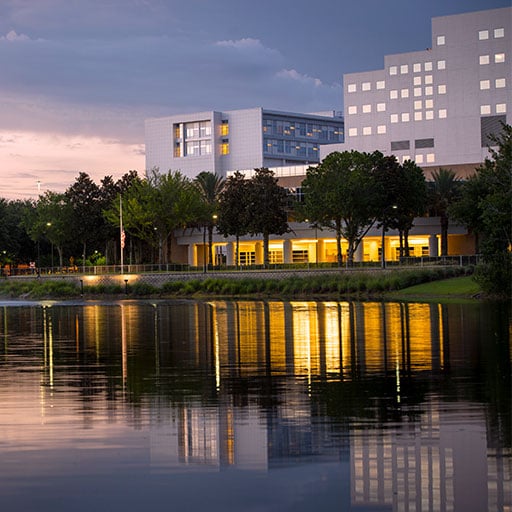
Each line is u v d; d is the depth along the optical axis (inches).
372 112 7135.8
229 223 4918.8
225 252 6131.9
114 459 616.7
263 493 543.5
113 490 549.3
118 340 1510.8
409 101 6983.3
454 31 6801.2
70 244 5659.5
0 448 646.5
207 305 2827.3
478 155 6727.4
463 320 1758.1
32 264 5551.2
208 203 5570.9
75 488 552.4
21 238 6264.8
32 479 570.3
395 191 4409.5
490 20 6678.2
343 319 1913.1
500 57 6658.5
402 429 690.8
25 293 4023.1
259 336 1524.4
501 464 591.8
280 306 2613.2
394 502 527.5
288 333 1573.6
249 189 4867.1
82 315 2367.1
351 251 4426.7
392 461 603.8
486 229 2837.1
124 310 2610.7
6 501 529.7
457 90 6796.3
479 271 2765.7
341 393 867.4
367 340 1387.8
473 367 1028.5
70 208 5442.9
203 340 1472.7
